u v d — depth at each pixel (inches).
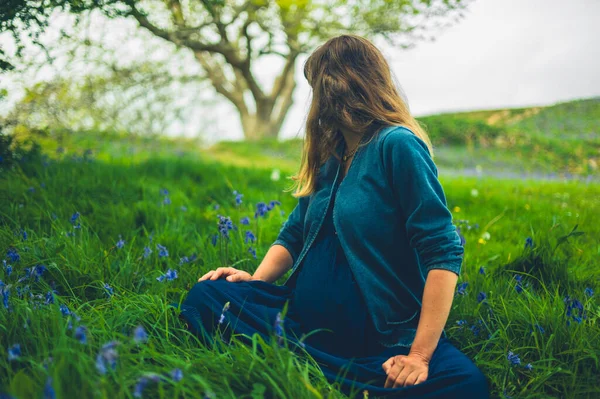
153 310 87.4
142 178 210.1
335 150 84.9
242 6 268.1
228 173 263.9
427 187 74.8
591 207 234.2
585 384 77.9
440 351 73.6
